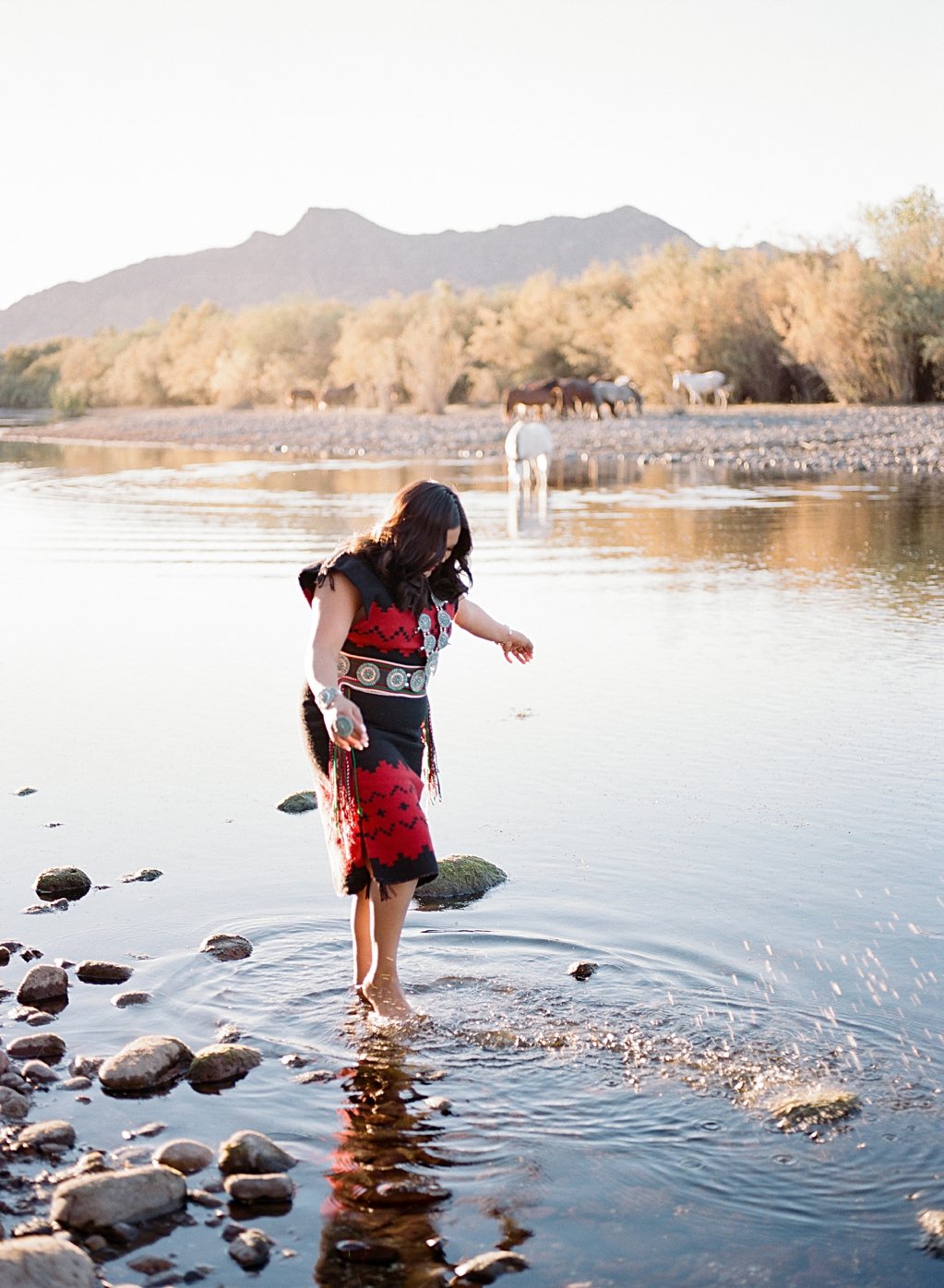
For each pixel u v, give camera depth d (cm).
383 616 375
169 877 466
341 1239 263
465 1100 316
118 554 1374
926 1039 338
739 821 511
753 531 1495
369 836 368
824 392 4250
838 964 383
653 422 3662
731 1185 279
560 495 2028
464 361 5453
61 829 517
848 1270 250
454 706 701
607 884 449
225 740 646
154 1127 306
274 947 407
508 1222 268
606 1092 317
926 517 1592
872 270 3869
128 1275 252
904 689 721
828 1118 301
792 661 799
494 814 524
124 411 7444
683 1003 361
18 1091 322
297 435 4338
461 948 401
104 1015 364
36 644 888
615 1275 250
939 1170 281
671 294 4581
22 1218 270
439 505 374
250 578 1190
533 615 964
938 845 481
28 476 2702
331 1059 338
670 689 731
